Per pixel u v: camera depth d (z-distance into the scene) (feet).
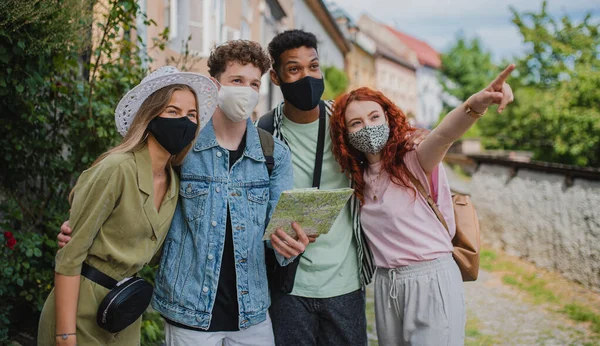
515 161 24.00
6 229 10.62
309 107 8.56
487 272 21.83
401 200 8.20
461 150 53.06
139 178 6.77
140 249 6.94
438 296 7.95
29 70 10.18
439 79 127.44
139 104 6.98
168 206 7.29
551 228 20.95
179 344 7.49
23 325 11.54
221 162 7.59
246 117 7.49
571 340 14.60
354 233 8.69
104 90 12.69
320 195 7.09
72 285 6.52
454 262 8.34
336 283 8.52
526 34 46.52
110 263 6.79
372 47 116.06
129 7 12.18
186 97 6.93
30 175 11.64
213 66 7.80
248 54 7.62
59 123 12.01
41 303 11.03
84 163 12.37
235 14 32.86
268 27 46.32
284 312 8.55
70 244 6.48
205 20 28.30
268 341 8.10
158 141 6.88
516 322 16.17
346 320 8.63
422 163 8.10
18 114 10.88
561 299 17.84
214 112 7.77
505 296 18.66
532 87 49.37
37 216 11.94
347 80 63.72
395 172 8.16
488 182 27.35
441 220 8.20
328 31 76.48
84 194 6.53
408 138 8.27
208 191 7.45
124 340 7.22
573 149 40.88
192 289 7.36
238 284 7.54
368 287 21.03
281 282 8.36
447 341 7.94
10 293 10.68
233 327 7.62
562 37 45.65
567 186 19.95
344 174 8.89
